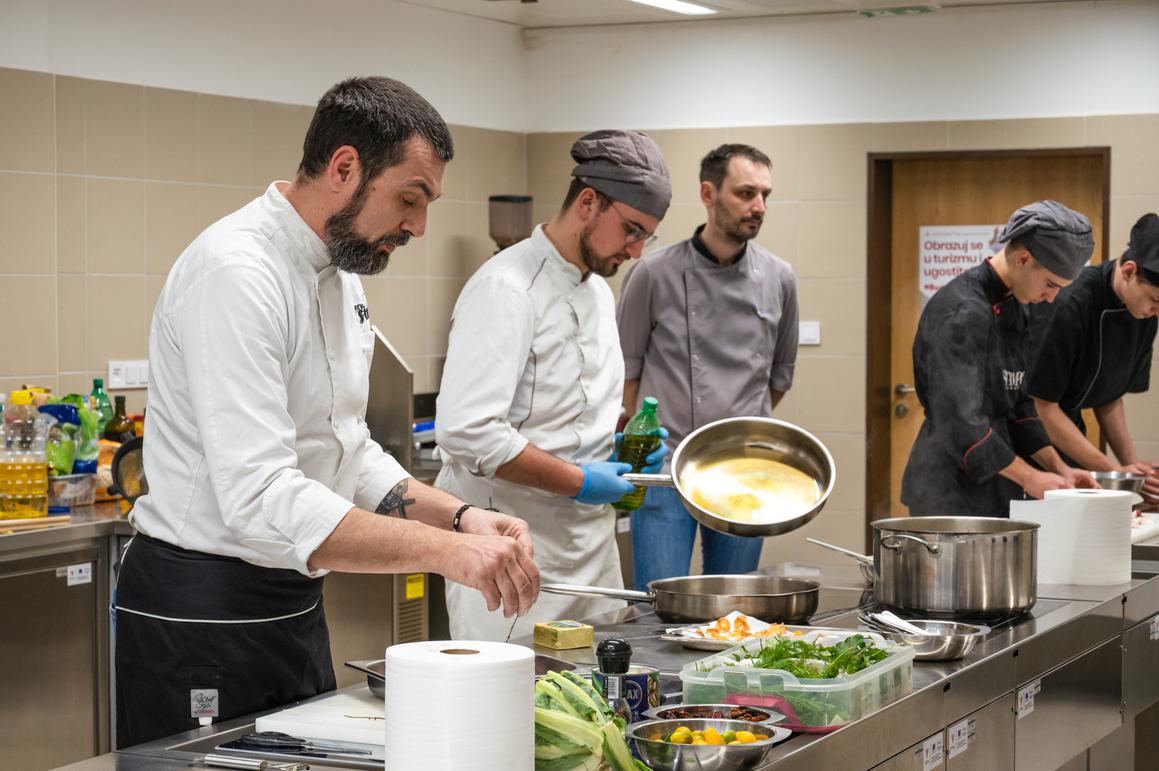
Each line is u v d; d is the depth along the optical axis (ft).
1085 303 13.09
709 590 8.30
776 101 20.29
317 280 6.50
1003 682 7.41
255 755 5.21
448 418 8.86
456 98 20.02
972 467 10.80
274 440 5.86
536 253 9.39
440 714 4.41
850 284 20.13
